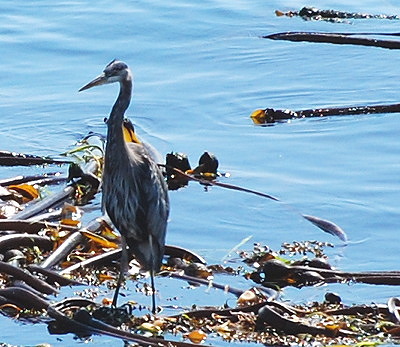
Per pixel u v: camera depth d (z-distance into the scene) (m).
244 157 15.84
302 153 15.96
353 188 14.62
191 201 14.21
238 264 12.34
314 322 10.67
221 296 11.45
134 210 11.27
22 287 11.09
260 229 13.38
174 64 20.19
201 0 24.11
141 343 10.25
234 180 14.95
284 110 17.59
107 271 11.90
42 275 11.53
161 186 11.45
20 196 13.86
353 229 13.42
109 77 11.41
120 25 22.11
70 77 19.20
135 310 11.12
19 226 12.48
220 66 20.16
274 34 22.06
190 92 18.62
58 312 10.62
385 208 13.96
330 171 15.25
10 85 18.75
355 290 11.68
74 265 11.80
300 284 11.83
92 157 15.51
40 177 14.69
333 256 12.66
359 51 21.31
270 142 16.45
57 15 22.61
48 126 17.05
